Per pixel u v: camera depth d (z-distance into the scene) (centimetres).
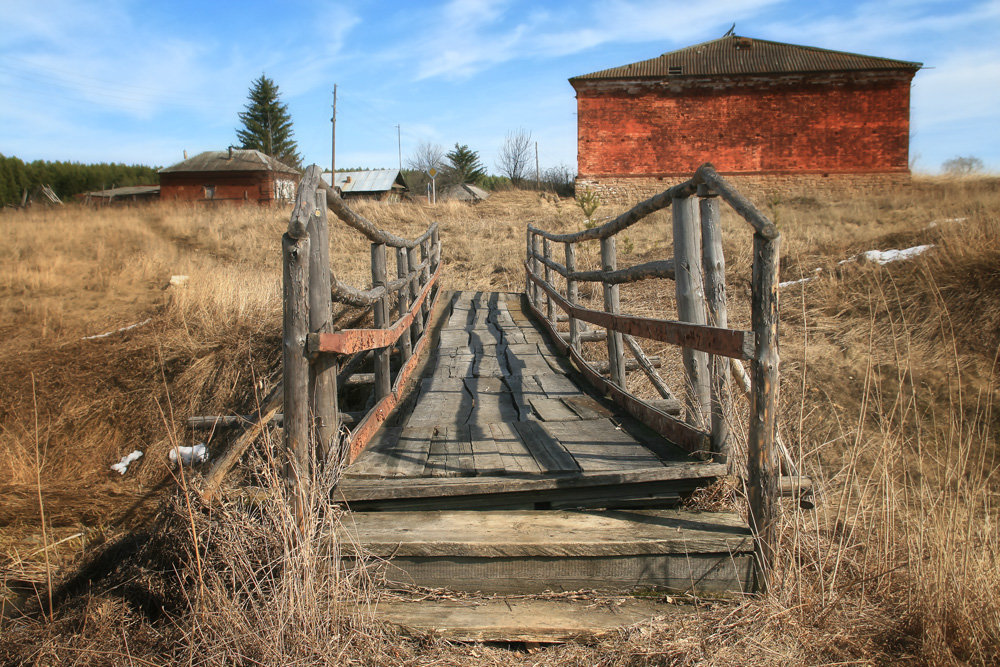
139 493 556
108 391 696
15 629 277
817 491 328
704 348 294
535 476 322
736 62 2620
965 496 319
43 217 1984
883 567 292
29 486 566
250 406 668
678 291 346
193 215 1980
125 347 772
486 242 1535
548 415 459
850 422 559
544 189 2914
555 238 731
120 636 256
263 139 6869
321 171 315
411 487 311
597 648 249
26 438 628
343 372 560
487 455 361
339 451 331
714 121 2533
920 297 736
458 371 632
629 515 311
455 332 836
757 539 273
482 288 1266
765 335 261
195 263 1249
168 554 278
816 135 2497
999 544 312
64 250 1338
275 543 266
